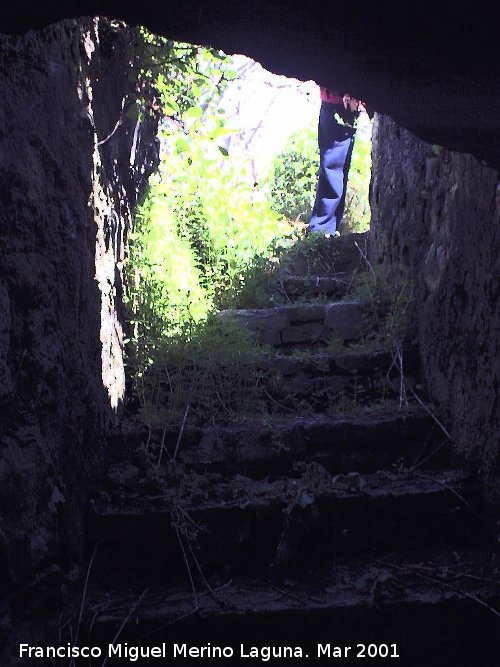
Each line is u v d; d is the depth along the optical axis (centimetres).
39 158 287
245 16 158
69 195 319
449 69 169
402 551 336
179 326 449
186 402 412
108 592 307
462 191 374
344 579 313
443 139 212
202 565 323
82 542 314
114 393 386
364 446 389
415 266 466
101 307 364
